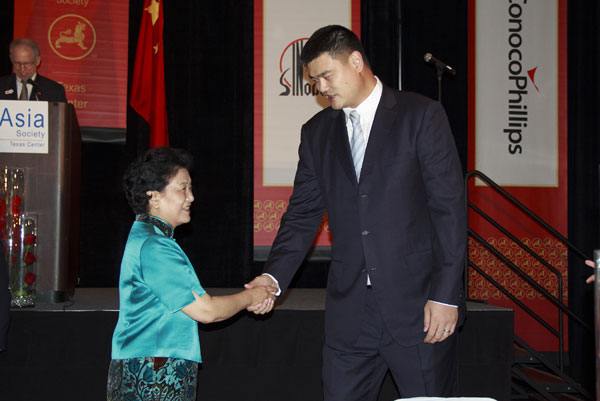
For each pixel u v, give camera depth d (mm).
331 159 2156
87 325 2912
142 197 1858
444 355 2014
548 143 5238
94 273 4988
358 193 2037
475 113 5230
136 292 1783
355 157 2094
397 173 2010
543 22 5293
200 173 5121
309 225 2355
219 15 5184
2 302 2357
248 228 5133
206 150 5133
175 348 1776
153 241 1780
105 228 5008
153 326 1771
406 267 2008
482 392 3047
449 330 1928
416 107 2033
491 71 5254
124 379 1762
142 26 5020
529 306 5109
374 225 2018
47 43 4836
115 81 4914
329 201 2145
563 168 5234
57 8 4855
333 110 2215
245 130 5152
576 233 5254
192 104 5133
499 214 5133
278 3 5105
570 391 3781
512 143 5227
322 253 5035
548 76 5277
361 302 2057
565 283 5156
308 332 3045
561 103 5270
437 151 1976
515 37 5285
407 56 5305
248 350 3014
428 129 1989
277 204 5035
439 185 1963
